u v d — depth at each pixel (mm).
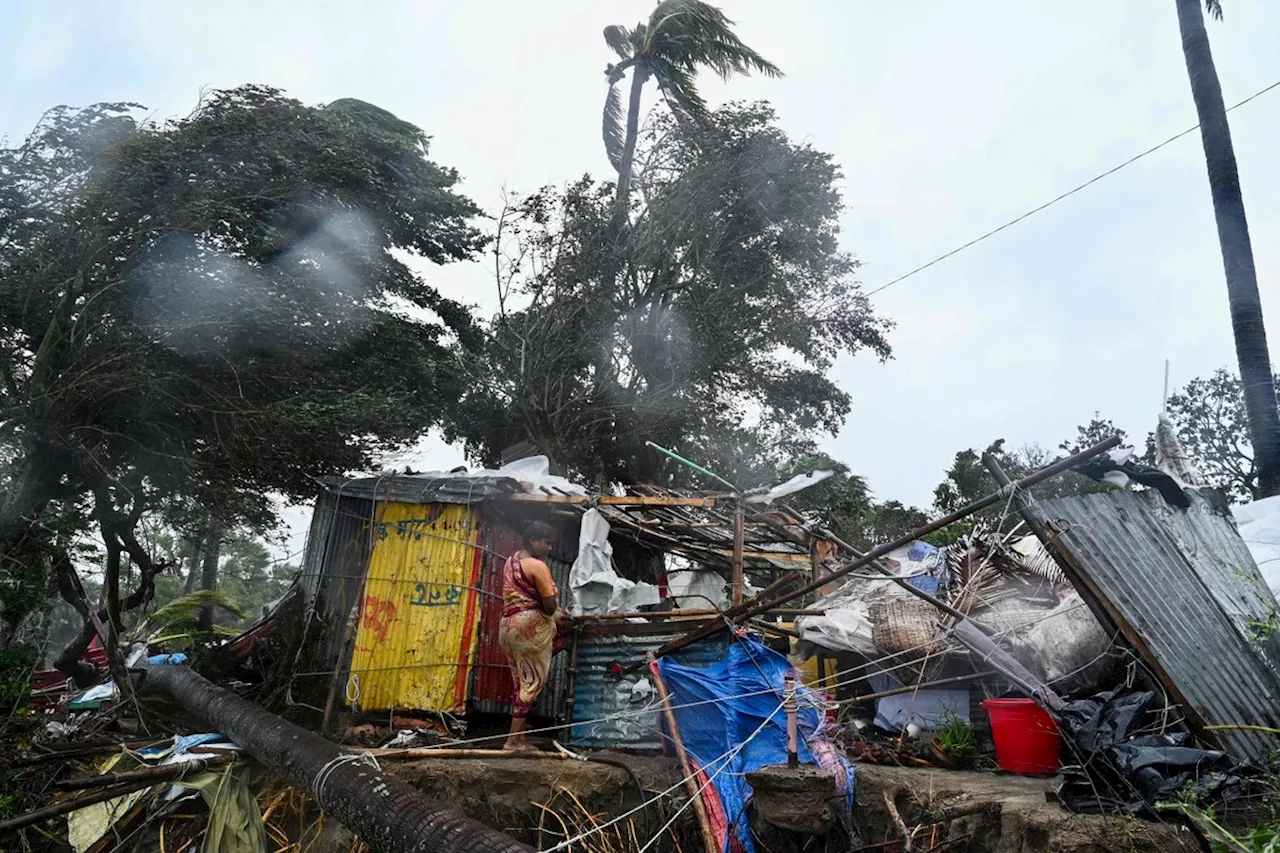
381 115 19297
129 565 13906
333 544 10320
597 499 8961
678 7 22297
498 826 6477
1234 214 13805
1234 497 19625
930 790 5820
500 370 19625
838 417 21891
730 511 9719
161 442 13352
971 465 22078
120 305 12758
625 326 19844
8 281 12148
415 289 18672
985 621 7352
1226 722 5844
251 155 13562
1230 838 4125
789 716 6344
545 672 7426
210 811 6711
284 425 13078
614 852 6238
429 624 8867
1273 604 7121
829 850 5922
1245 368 13102
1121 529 6566
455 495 9125
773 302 20531
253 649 10461
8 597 9539
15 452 11992
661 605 9109
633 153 22016
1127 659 6074
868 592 9289
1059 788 5270
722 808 6309
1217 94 14680
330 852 6551
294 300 13922
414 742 7758
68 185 12719
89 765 7582
